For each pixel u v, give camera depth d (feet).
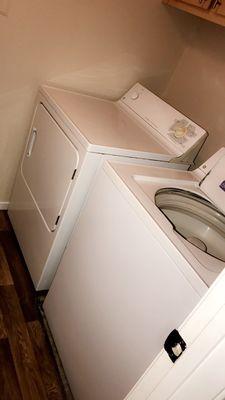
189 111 7.33
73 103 6.38
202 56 7.10
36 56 6.39
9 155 7.43
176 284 3.49
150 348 3.67
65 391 5.26
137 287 3.95
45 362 5.48
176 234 3.86
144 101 7.04
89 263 4.89
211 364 2.10
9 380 5.01
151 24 6.93
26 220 6.82
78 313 5.07
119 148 5.24
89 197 5.19
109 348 4.35
